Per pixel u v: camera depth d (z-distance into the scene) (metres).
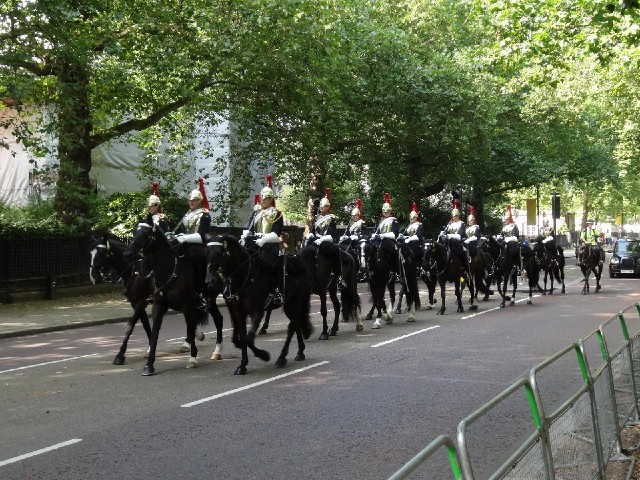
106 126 28.91
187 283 11.86
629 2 10.12
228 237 11.12
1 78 21.16
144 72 25.31
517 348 13.81
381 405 9.16
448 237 20.80
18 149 33.31
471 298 21.84
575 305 23.20
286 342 12.12
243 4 24.38
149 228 11.60
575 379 6.52
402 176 40.03
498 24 19.53
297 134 30.20
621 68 30.78
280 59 25.64
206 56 24.78
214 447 7.37
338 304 16.36
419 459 2.96
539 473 4.29
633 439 7.43
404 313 20.64
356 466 6.74
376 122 35.69
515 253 22.73
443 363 12.18
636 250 40.25
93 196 25.70
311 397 9.65
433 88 34.44
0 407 9.28
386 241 17.64
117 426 8.22
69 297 25.31
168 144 38.66
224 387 10.36
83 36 23.05
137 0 23.78
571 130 43.94
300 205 44.75
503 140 42.31
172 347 14.66
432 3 38.91
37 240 24.25
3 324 18.38
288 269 11.83
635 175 58.06
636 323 8.76
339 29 28.55
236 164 34.09
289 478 6.41
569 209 89.38
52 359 13.38
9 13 20.20
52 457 7.07
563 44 19.12
